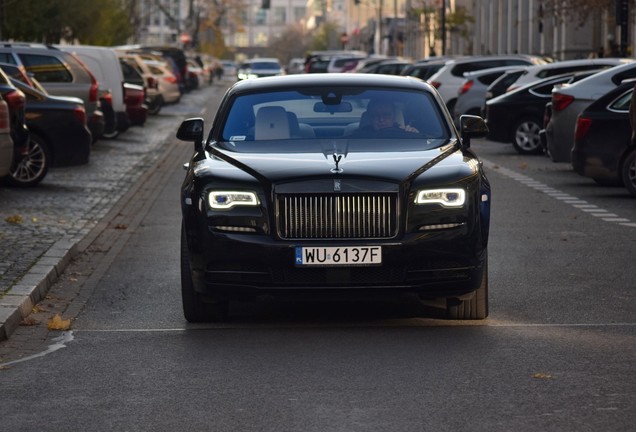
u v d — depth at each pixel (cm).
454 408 913
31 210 2309
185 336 1211
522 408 911
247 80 1488
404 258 1199
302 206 1205
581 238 1916
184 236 1285
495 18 11119
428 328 1238
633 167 2484
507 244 1858
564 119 2852
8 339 1213
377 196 1202
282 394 963
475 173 1250
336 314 1336
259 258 1202
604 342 1149
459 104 4691
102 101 3975
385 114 1398
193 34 15400
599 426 862
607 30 7562
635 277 1552
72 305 1409
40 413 916
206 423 882
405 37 15138
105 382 1013
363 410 912
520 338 1173
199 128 1426
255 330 1240
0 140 2064
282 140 1363
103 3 8025
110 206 2422
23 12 7306
